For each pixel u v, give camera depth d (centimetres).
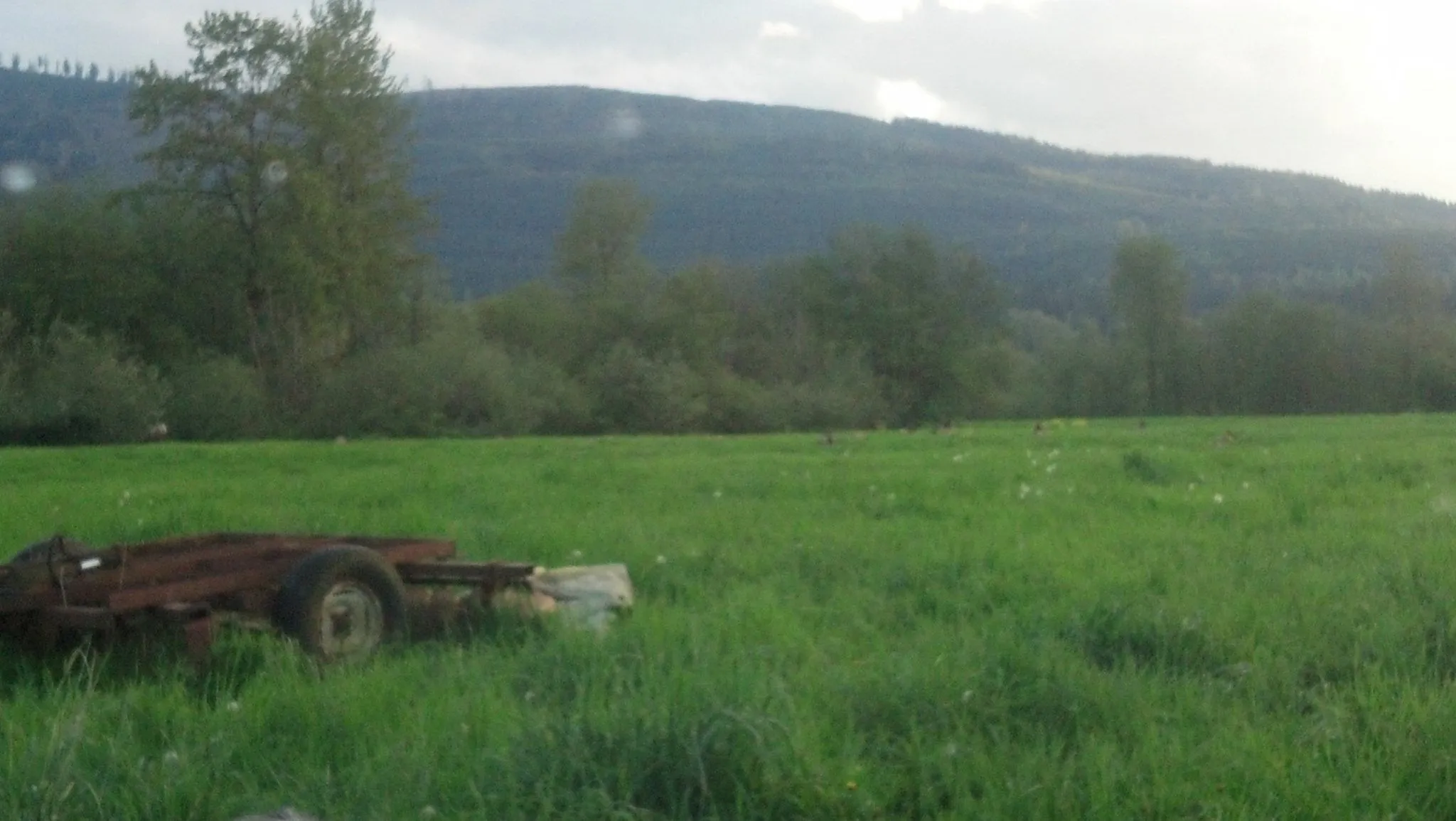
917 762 541
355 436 4891
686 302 6419
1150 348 8175
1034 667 665
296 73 5028
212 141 4997
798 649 738
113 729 588
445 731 567
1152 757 545
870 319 7006
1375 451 2327
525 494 1667
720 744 502
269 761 558
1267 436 3114
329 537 929
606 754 512
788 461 2259
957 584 962
